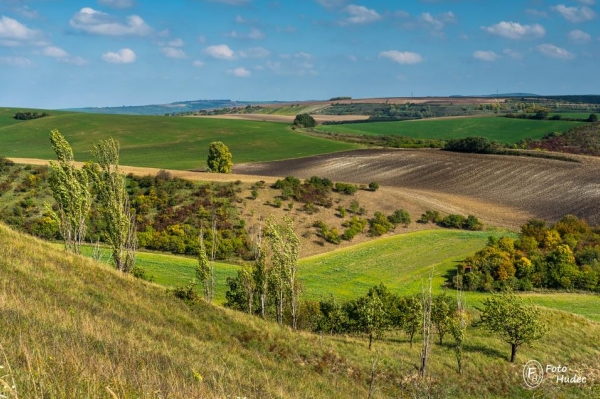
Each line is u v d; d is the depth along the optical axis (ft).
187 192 279.90
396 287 195.83
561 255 202.28
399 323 135.74
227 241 228.63
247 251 228.22
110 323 76.84
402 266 219.41
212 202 269.03
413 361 119.96
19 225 225.56
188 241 227.61
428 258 228.02
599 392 111.65
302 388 80.69
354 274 210.38
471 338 142.20
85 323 65.87
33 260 98.27
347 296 185.06
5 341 44.65
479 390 109.70
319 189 301.02
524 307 130.52
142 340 73.82
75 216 140.67
